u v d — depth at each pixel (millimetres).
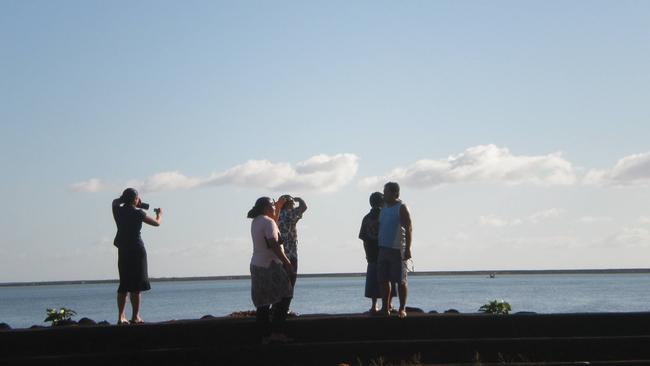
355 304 61406
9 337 11031
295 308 54531
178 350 10930
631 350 11422
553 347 11430
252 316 13578
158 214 12453
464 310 50469
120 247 11922
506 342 11453
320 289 151500
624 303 59125
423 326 11750
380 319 11711
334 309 51781
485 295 92062
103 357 10750
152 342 11289
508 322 11852
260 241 11078
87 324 13219
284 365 10969
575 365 10703
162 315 52438
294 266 12148
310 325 11586
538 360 11367
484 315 12047
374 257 12867
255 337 11461
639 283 177500
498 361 11312
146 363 10836
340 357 11148
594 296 80688
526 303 61688
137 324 11523
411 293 107250
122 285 11836
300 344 11078
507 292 105375
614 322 11883
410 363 11000
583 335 11844
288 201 12305
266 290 11008
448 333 11766
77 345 11148
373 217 12953
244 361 10930
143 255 12000
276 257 11117
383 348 11281
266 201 11336
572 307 52438
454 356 11375
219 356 10914
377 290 12789
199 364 10891
